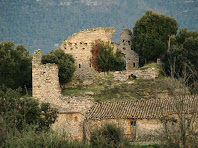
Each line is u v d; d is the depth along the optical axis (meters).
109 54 176.50
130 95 153.12
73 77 168.38
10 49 158.25
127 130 129.00
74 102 143.50
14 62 154.62
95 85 164.25
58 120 139.88
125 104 136.88
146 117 127.31
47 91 147.62
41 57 157.25
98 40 184.62
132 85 160.25
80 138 137.00
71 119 140.38
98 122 131.38
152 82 158.38
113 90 155.50
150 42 182.12
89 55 183.50
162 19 185.62
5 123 100.25
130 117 128.75
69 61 167.88
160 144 101.62
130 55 198.88
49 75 148.00
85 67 183.38
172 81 97.19
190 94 124.81
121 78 166.75
